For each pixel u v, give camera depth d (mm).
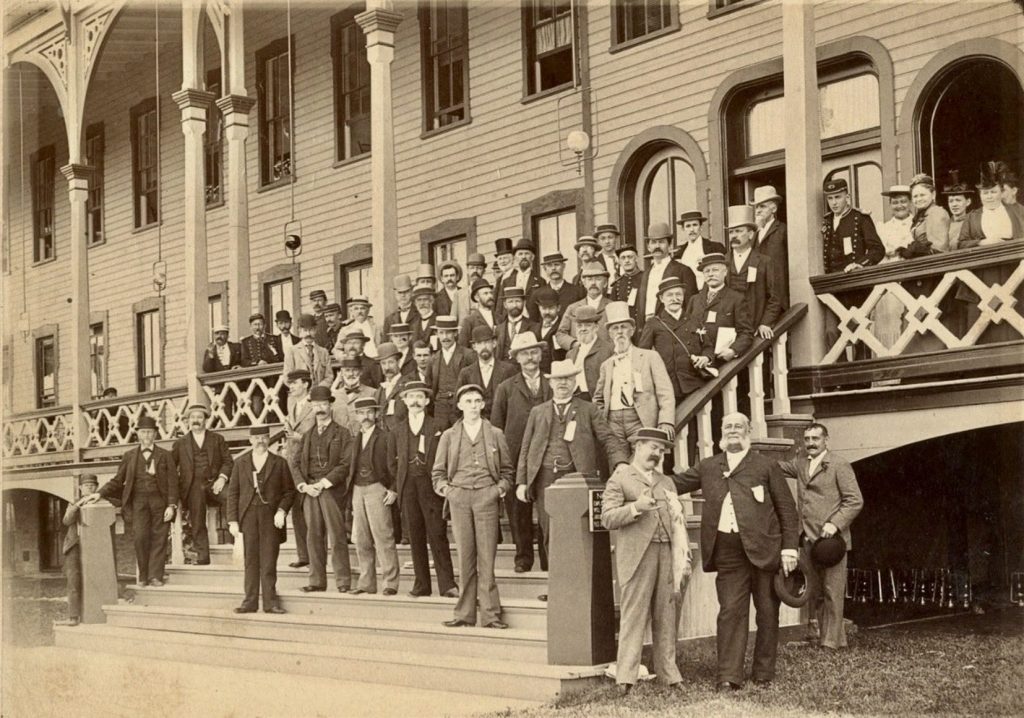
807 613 10570
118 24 21781
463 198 17844
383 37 14594
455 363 11406
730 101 14328
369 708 8602
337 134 20203
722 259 10031
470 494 9734
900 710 7648
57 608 17797
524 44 16922
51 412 21719
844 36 13109
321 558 12055
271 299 21672
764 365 10922
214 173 23109
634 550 8328
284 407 16688
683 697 8109
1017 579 11414
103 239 26266
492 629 9516
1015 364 9289
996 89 11953
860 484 12492
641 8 15508
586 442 9359
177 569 14547
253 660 11242
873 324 10602
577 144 15305
